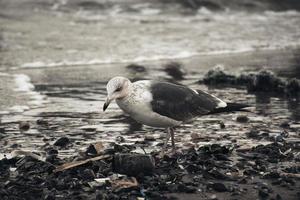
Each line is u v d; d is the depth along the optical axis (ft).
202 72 67.15
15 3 102.53
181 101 36.06
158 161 34.78
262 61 74.23
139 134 42.73
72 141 40.83
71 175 32.55
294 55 79.25
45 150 38.68
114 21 96.94
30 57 73.51
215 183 30.42
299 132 42.55
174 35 89.97
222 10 109.40
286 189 30.48
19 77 63.26
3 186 31.07
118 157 32.58
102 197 29.14
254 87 57.06
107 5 104.27
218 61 74.18
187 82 61.31
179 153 36.50
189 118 36.35
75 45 80.59
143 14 102.42
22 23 91.81
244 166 34.09
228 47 83.82
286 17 110.32
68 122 46.34
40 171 33.22
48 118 47.55
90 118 47.60
